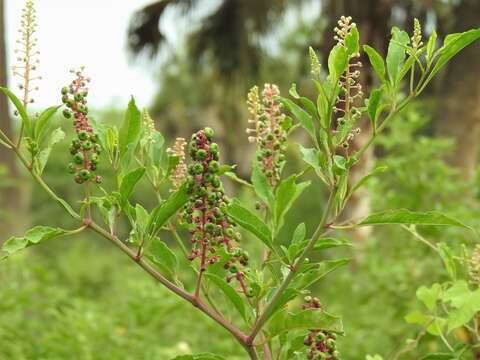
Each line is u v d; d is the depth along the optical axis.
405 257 4.57
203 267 1.85
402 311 4.24
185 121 19.70
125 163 1.91
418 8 9.54
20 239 1.76
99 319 4.54
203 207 1.80
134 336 4.52
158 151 2.14
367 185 4.77
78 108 1.82
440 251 2.48
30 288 4.40
